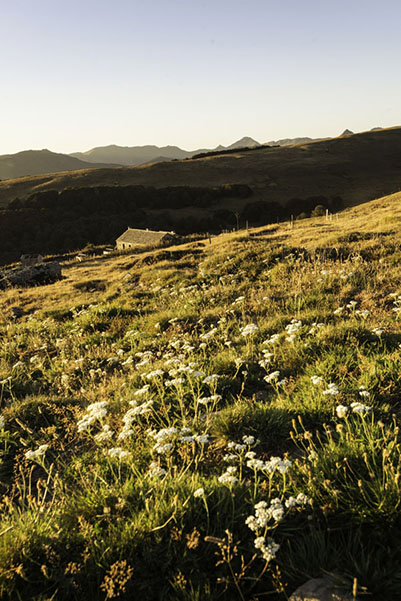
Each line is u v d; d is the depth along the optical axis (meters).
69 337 11.41
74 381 8.30
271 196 139.25
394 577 2.57
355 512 3.06
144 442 4.93
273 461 3.31
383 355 6.16
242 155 197.25
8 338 12.52
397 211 36.88
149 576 2.86
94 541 3.04
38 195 127.31
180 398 6.08
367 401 4.83
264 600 2.69
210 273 18.19
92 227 109.06
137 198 131.00
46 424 6.34
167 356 7.62
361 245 17.36
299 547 2.88
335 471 3.48
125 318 12.89
